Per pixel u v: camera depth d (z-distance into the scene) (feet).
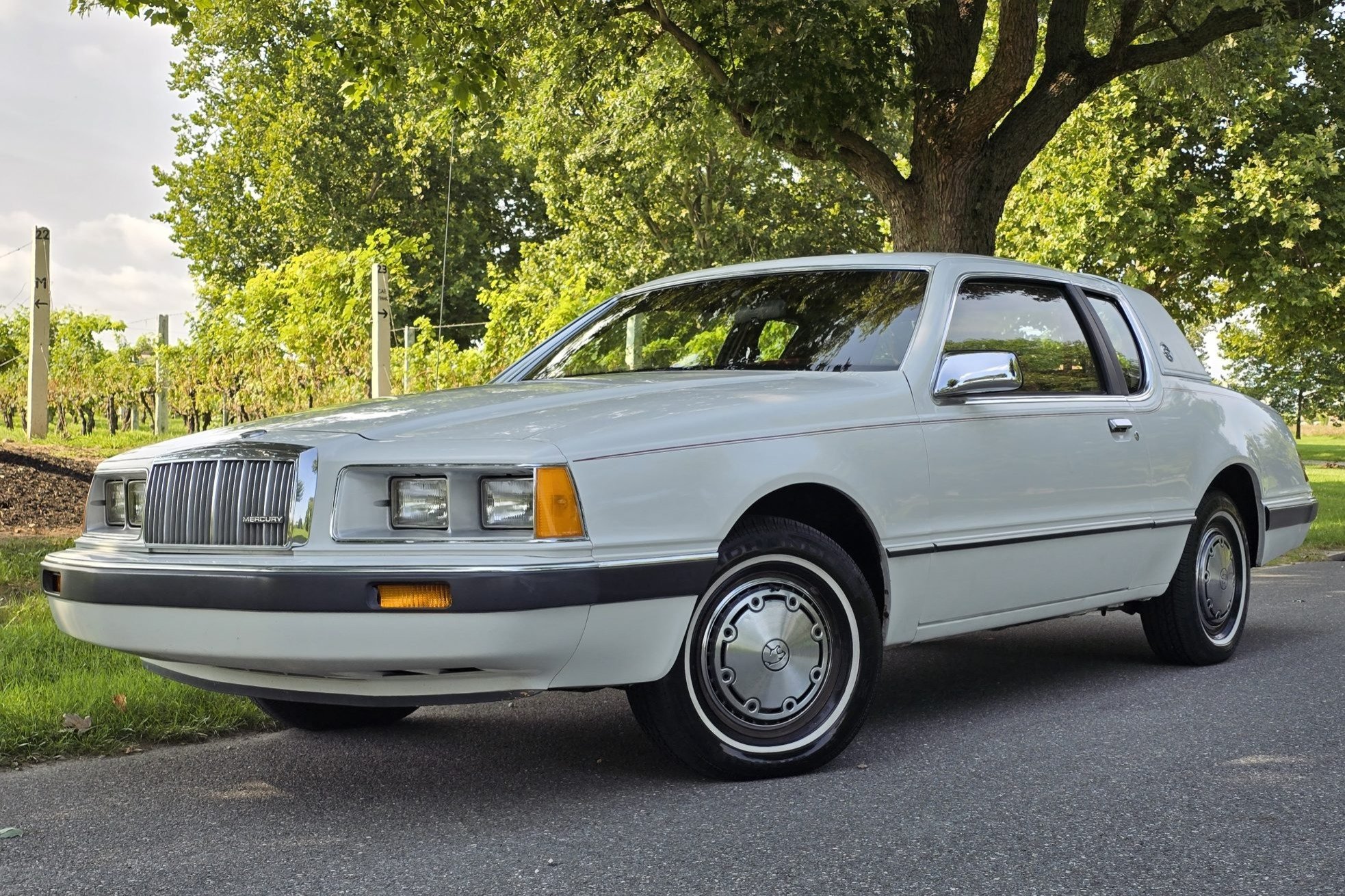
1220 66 49.75
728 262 106.52
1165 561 17.39
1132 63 40.01
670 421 11.62
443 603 10.19
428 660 10.28
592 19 43.73
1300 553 34.27
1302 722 14.44
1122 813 10.94
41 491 33.63
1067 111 39.81
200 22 74.38
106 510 12.64
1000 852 9.87
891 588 13.15
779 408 12.42
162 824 10.93
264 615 10.44
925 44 38.63
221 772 12.75
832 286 15.29
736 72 37.88
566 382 13.96
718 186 108.37
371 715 14.75
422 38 37.70
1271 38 54.19
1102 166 73.26
